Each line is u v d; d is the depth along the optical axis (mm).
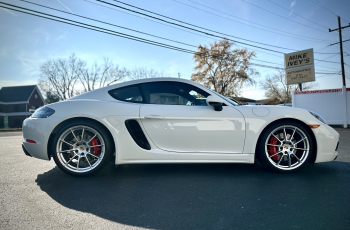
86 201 1977
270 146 2754
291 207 1810
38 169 3043
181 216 1699
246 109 2727
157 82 2881
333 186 2268
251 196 2047
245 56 32062
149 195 2105
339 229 1474
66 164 2613
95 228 1530
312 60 15641
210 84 32969
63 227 1539
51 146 2613
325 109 10359
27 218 1664
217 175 2686
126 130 2613
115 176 2686
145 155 2623
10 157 3914
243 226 1540
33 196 2086
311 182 2396
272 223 1569
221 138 2645
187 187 2301
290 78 16719
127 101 2771
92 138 2631
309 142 2707
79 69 32750
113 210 1805
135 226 1562
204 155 2631
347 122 9992
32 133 2609
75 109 2600
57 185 2383
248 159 2654
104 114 2594
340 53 20703
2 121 36344
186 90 2863
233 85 32188
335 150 2766
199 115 2648
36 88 39969
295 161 2797
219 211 1770
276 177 2588
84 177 2637
